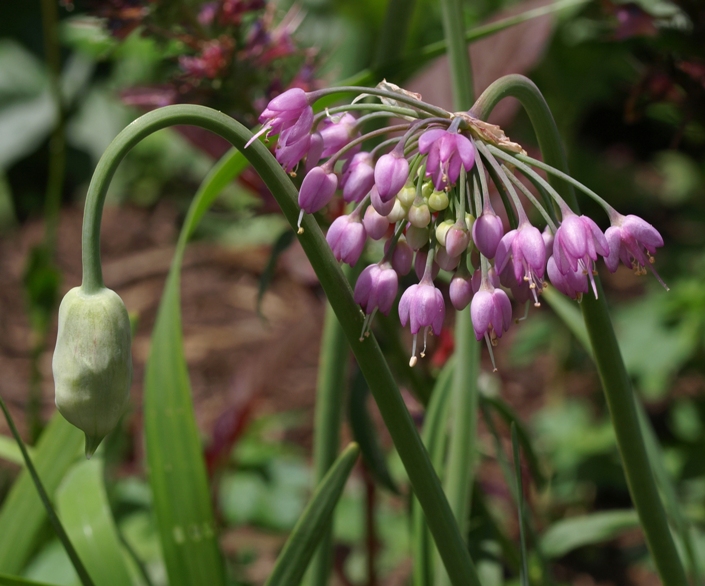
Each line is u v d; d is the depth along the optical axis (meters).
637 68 0.48
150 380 0.33
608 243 0.26
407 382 0.42
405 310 0.26
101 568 0.34
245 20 0.40
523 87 0.27
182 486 0.33
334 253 0.27
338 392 0.36
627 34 0.41
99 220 0.26
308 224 0.26
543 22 0.40
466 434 0.34
